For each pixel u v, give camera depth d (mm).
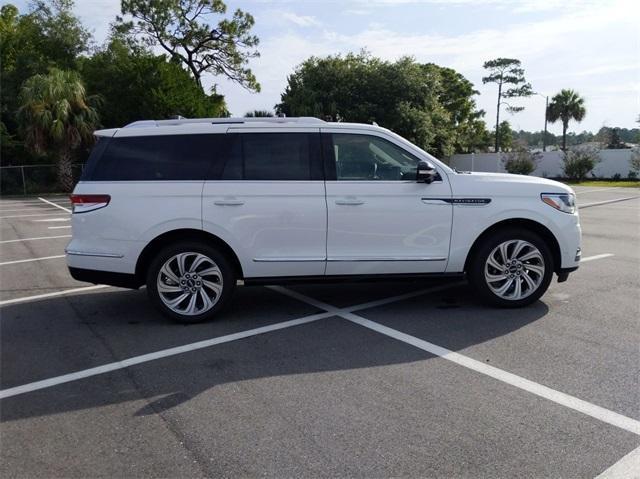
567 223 5711
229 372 4312
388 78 34719
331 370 4301
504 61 56438
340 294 6629
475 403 3682
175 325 5535
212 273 5496
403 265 5590
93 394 3967
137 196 5359
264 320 5637
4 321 5797
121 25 39094
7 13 42031
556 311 5695
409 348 4742
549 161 38344
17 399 3910
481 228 5609
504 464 2969
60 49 36500
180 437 3328
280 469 2965
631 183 32219
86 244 5410
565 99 51500
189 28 40219
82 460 3102
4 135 31203
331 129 5598
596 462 2975
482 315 5621
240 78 43156
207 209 5375
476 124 59844
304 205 5426
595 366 4262
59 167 29438
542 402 3678
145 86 31766
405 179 5602
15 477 2951
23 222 15562
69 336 5266
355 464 2994
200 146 5492
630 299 6090
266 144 5520
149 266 5523
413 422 3438
